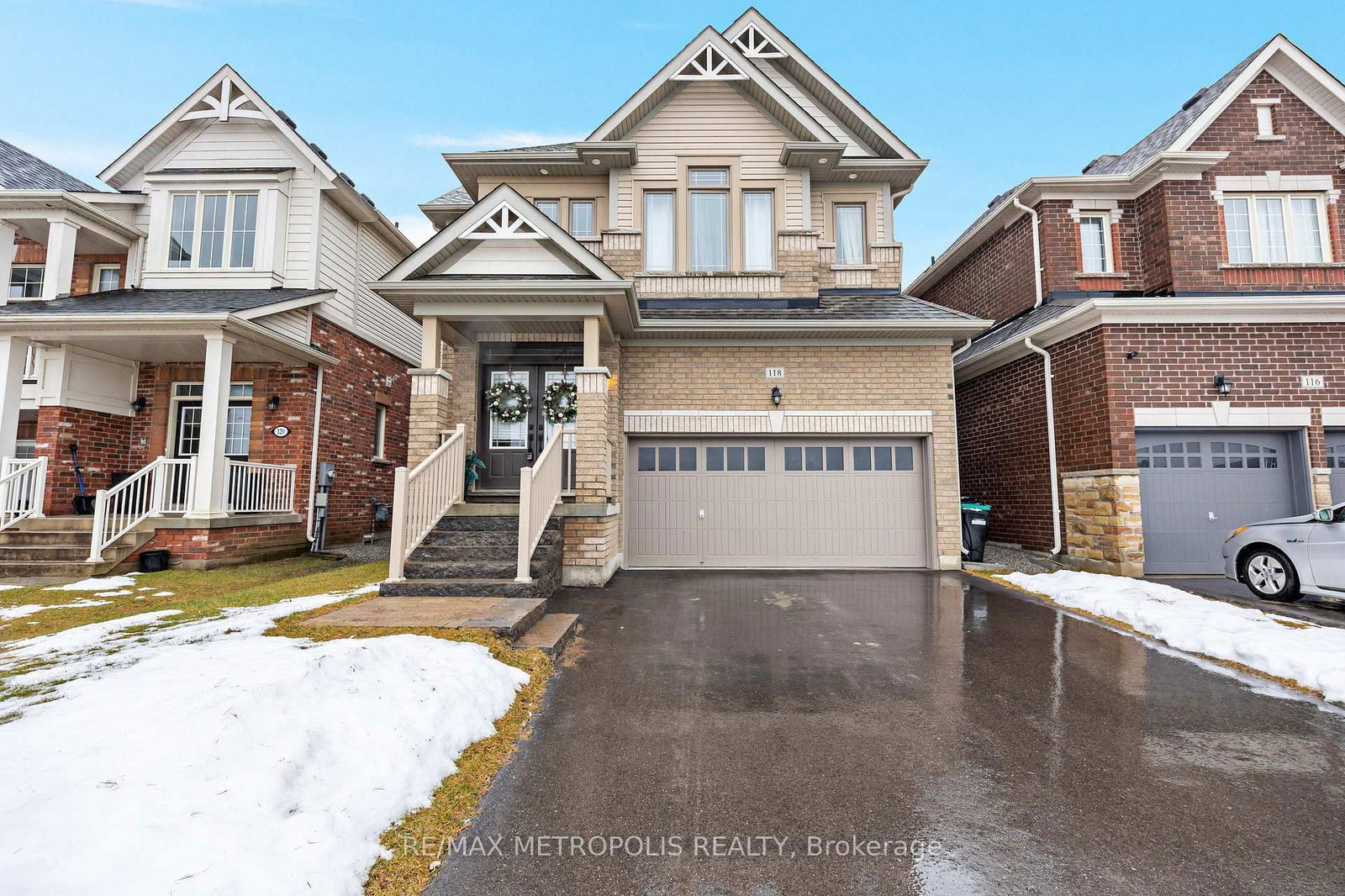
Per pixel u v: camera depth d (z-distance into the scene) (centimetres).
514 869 235
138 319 921
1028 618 645
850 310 1027
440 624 506
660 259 1104
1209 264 1046
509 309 838
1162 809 281
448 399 861
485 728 347
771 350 1009
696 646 537
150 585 786
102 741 267
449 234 833
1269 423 914
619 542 961
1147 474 935
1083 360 972
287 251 1180
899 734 360
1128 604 648
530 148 1173
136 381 1152
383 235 1380
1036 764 324
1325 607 689
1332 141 1077
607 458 851
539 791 294
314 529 1125
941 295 1584
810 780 306
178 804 222
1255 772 315
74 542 879
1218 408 917
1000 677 458
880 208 1179
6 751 257
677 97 1123
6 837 196
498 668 419
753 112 1120
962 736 357
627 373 1005
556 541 776
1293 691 430
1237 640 507
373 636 478
